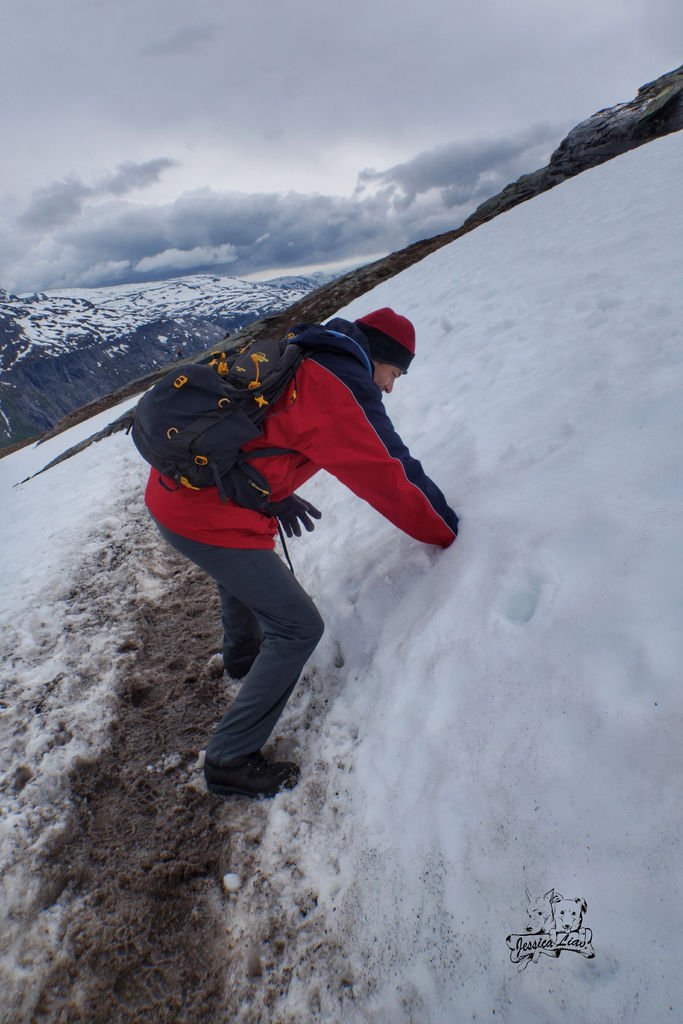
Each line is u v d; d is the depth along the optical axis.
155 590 4.32
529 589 2.15
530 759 1.71
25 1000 2.04
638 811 1.42
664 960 1.22
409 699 2.25
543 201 9.81
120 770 2.82
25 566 4.91
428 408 4.38
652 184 6.86
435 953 1.65
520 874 1.55
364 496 2.37
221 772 2.42
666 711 1.51
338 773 2.33
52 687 3.34
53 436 18.97
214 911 2.18
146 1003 1.98
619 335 3.44
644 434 2.43
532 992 1.39
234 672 3.16
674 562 1.79
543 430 3.04
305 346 2.13
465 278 7.66
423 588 2.64
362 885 1.95
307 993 1.85
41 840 2.52
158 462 2.02
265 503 2.20
